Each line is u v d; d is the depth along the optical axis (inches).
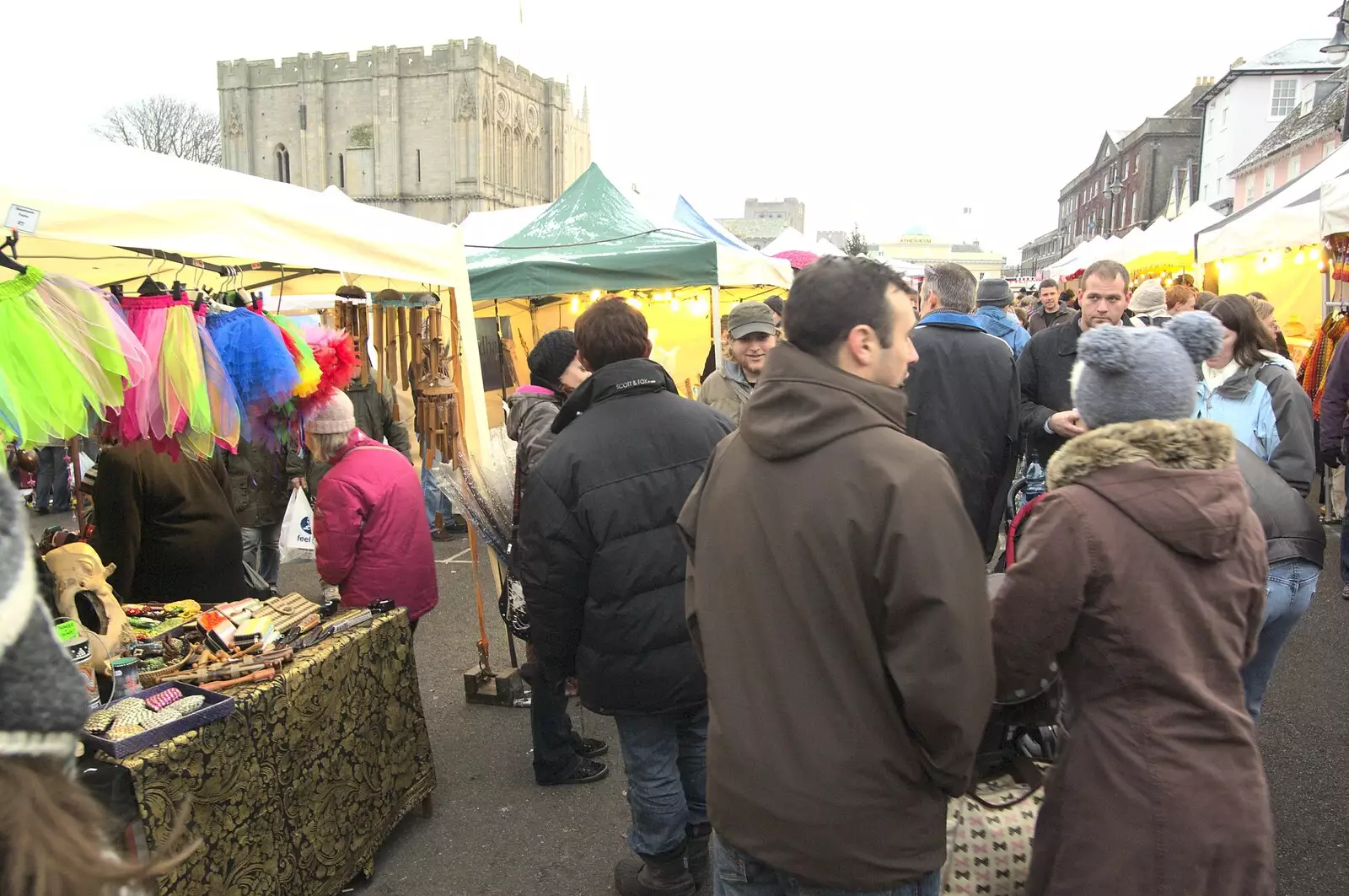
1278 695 145.2
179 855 32.6
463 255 146.3
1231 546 55.1
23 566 27.4
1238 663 56.3
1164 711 54.1
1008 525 164.4
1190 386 58.3
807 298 54.9
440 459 169.0
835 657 52.1
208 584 120.0
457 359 165.5
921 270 641.6
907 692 49.5
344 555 115.7
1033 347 143.9
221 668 86.5
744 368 163.2
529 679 119.0
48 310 79.7
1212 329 79.4
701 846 99.5
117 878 28.6
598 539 85.8
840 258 56.4
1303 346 311.1
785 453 53.6
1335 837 104.8
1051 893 57.4
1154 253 511.8
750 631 54.6
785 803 52.4
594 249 238.8
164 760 74.2
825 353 54.9
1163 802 53.0
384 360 171.0
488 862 105.6
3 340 76.1
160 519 116.7
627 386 90.0
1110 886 54.0
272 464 200.7
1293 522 90.7
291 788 88.7
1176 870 52.7
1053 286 348.8
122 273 136.8
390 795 105.7
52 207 79.5
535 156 2674.7
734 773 54.4
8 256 81.3
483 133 2333.9
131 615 104.2
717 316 223.8
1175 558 54.6
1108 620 54.7
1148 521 54.1
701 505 60.0
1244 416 108.7
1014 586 57.4
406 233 133.1
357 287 166.2
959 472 125.9
